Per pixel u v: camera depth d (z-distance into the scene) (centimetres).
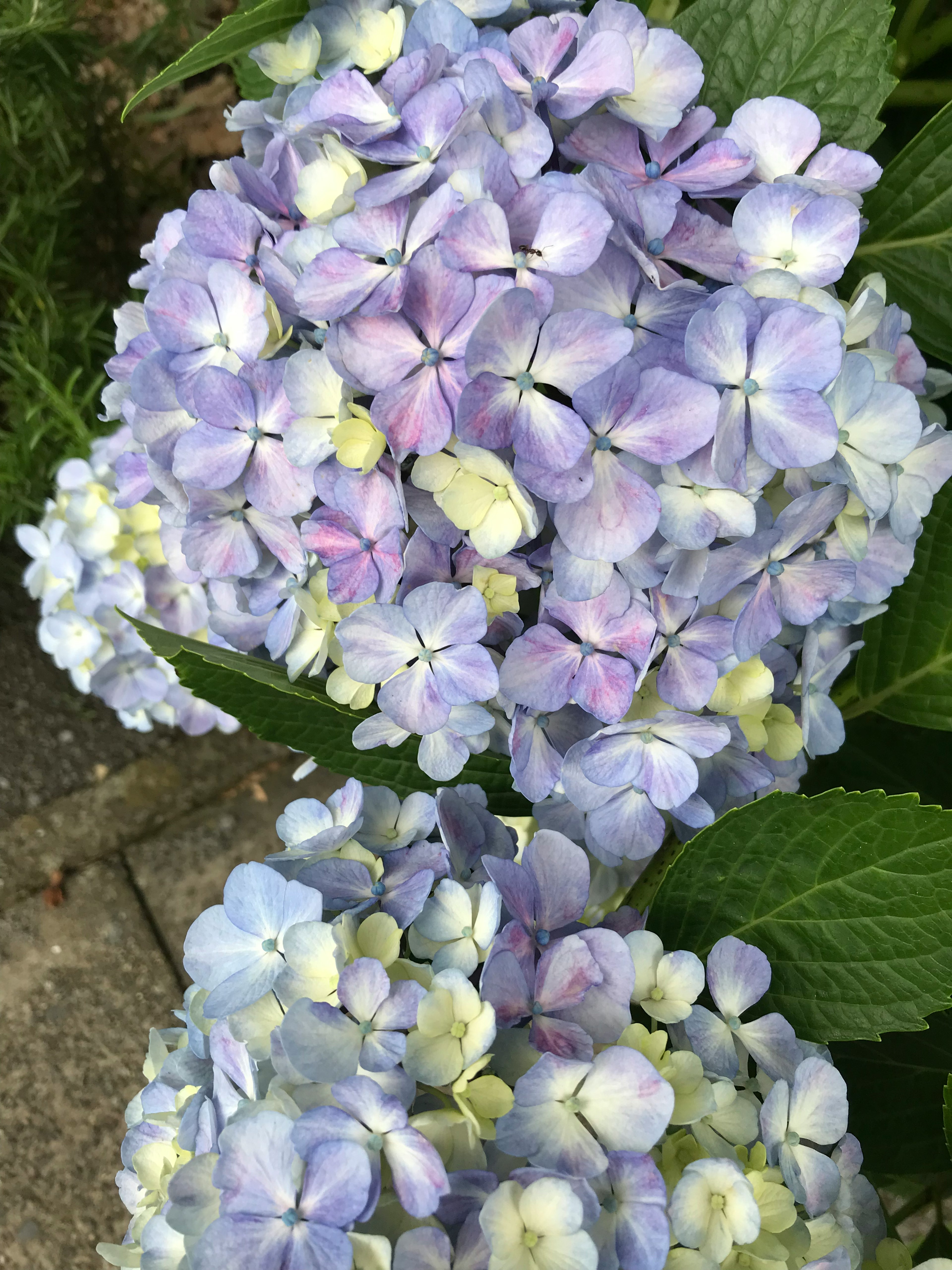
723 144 32
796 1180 27
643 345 28
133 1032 73
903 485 33
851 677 47
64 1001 74
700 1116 27
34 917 76
